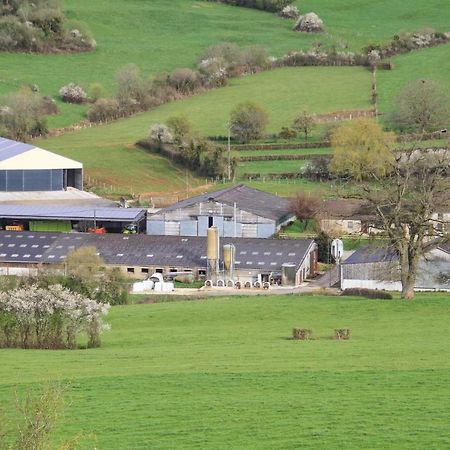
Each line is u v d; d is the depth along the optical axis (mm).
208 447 109000
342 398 122438
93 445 109375
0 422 97750
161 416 117375
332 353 146375
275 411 118312
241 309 188250
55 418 96375
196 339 162375
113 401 122312
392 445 108625
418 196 199000
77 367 138625
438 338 159500
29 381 129750
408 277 196375
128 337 164875
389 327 170500
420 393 124188
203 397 123438
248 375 132125
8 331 156500
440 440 109688
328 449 107875
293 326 173500
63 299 156250
